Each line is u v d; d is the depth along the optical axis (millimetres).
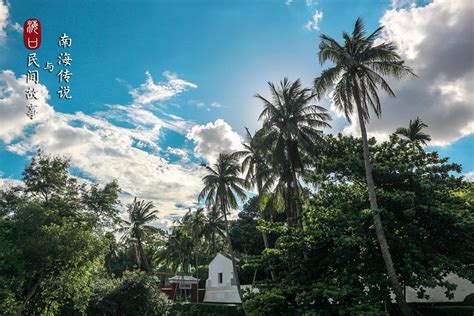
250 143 38750
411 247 21688
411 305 24859
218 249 76625
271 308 20688
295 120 32688
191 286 61031
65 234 24812
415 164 24953
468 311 22125
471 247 22750
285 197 35062
